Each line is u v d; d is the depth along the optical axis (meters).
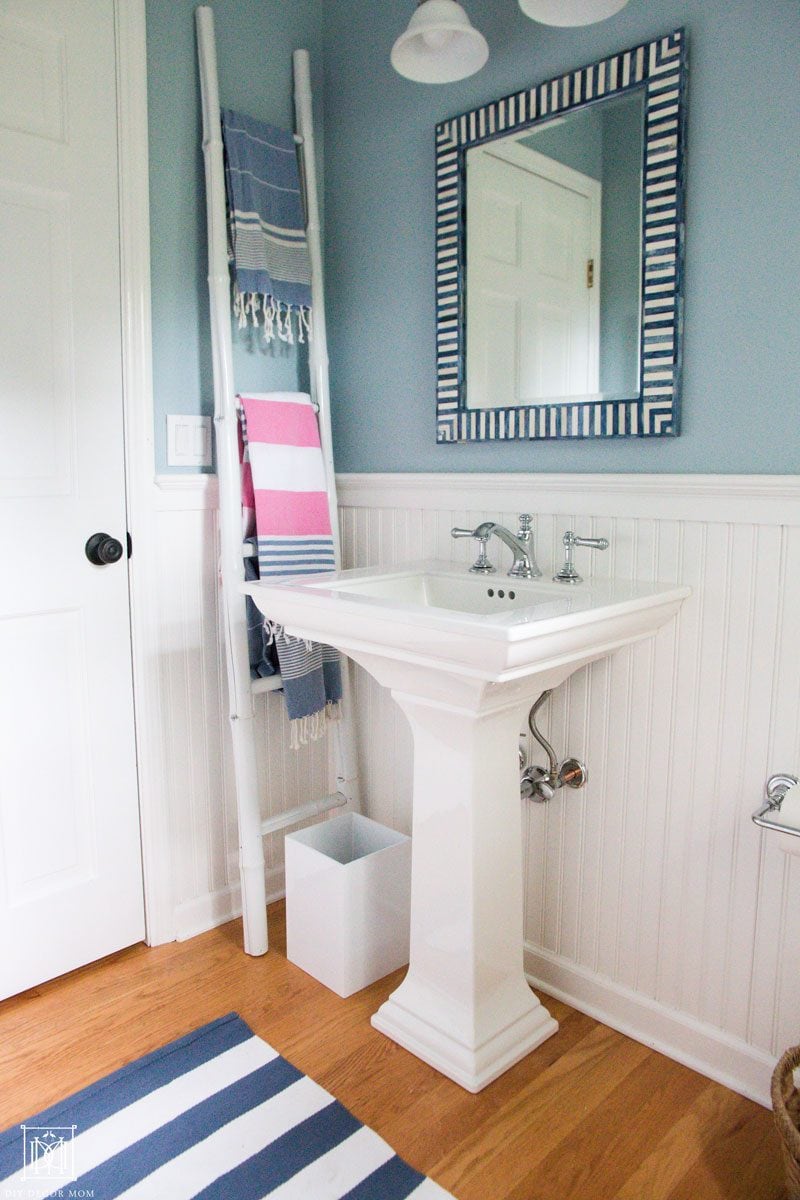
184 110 1.85
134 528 1.85
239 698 1.90
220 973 1.88
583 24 1.37
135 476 1.84
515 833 1.60
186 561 1.94
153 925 1.98
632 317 1.54
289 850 1.89
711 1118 1.46
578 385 1.64
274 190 1.96
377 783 2.21
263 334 2.03
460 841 1.53
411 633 1.30
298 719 2.01
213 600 2.00
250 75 1.97
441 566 1.84
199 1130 1.42
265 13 1.99
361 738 2.23
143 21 1.75
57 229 1.69
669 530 1.53
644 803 1.62
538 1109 1.48
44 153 1.65
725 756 1.50
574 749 1.72
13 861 1.76
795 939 1.44
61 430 1.73
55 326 1.70
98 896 1.89
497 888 1.58
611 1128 1.43
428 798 1.58
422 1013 1.63
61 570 1.76
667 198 1.46
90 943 1.89
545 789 1.71
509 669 1.22
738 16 1.38
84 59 1.69
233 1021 1.70
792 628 1.40
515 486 1.75
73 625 1.79
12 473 1.67
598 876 1.71
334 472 2.13
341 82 2.08
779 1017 1.47
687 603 1.51
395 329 2.03
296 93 2.03
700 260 1.46
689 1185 1.32
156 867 1.96
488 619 1.24
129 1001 1.77
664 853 1.60
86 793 1.85
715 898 1.54
